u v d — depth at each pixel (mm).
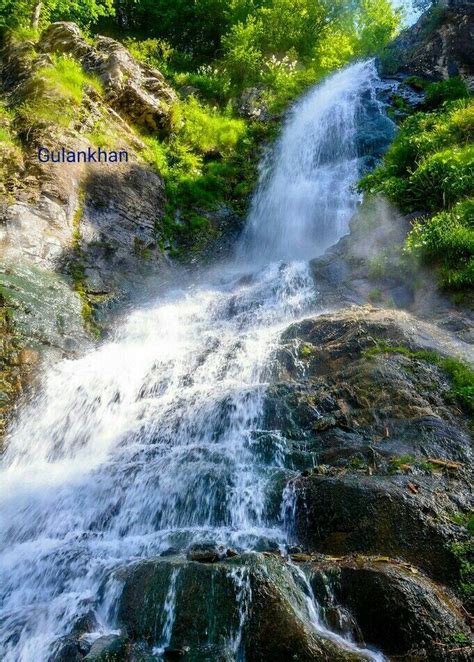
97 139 12977
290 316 8945
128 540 5016
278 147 17984
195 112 17672
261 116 19359
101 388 7789
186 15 23953
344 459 5363
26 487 6258
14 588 4949
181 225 14023
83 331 9250
